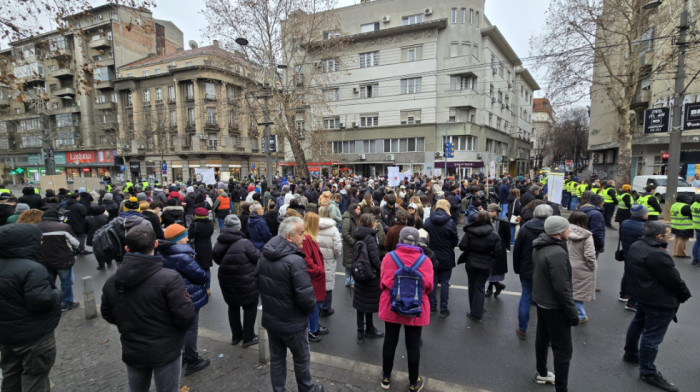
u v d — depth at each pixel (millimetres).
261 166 44812
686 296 3293
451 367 3900
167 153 40344
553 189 9086
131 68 41344
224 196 11750
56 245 5348
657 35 16953
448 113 31266
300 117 35031
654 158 22609
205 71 36156
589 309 5402
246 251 4180
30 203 9156
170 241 3605
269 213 7137
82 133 44906
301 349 3168
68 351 4309
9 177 51500
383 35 32562
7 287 2707
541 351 3539
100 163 44312
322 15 22188
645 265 3488
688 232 8055
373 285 4371
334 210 8695
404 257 3400
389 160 33156
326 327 4984
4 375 2924
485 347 4348
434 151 31672
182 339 2768
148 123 38875
